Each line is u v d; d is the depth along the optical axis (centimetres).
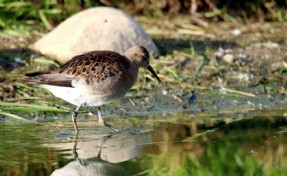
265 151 1171
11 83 1445
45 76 1216
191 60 1603
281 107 1424
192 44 1700
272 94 1480
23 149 1153
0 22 1705
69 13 1802
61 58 1551
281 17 1894
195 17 1870
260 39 1755
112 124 1305
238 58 1630
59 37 1585
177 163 1115
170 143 1202
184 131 1267
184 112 1391
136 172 1073
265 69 1583
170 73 1534
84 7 1833
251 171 1100
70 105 1387
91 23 1567
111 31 1558
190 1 1881
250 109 1412
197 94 1467
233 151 1168
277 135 1244
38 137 1220
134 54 1299
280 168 1105
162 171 1082
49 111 1317
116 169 1084
